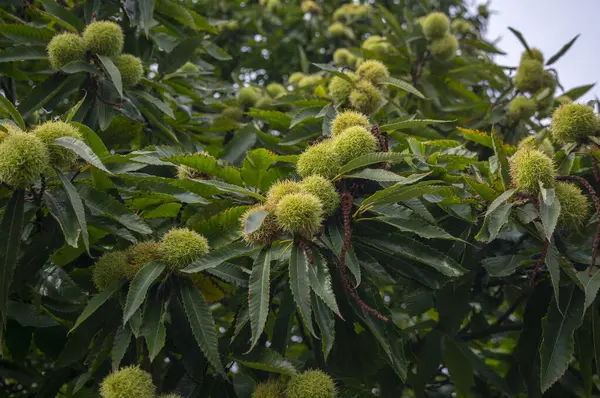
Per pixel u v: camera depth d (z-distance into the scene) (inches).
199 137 178.9
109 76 138.4
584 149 122.6
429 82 198.8
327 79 192.7
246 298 110.3
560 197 109.7
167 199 127.0
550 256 106.8
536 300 126.3
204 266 99.3
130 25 173.6
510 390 141.2
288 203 94.2
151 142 167.3
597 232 105.6
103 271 107.7
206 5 254.1
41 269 115.6
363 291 108.3
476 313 161.6
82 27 159.5
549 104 176.1
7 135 100.5
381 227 112.3
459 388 142.1
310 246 99.8
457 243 126.8
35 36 146.2
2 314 97.8
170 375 113.9
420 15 267.1
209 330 101.9
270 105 179.0
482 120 182.1
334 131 117.6
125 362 109.3
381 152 104.7
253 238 98.0
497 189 114.3
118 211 109.5
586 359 124.4
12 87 171.2
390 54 196.9
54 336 127.5
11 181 96.6
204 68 197.5
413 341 163.5
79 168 114.4
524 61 178.4
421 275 112.0
